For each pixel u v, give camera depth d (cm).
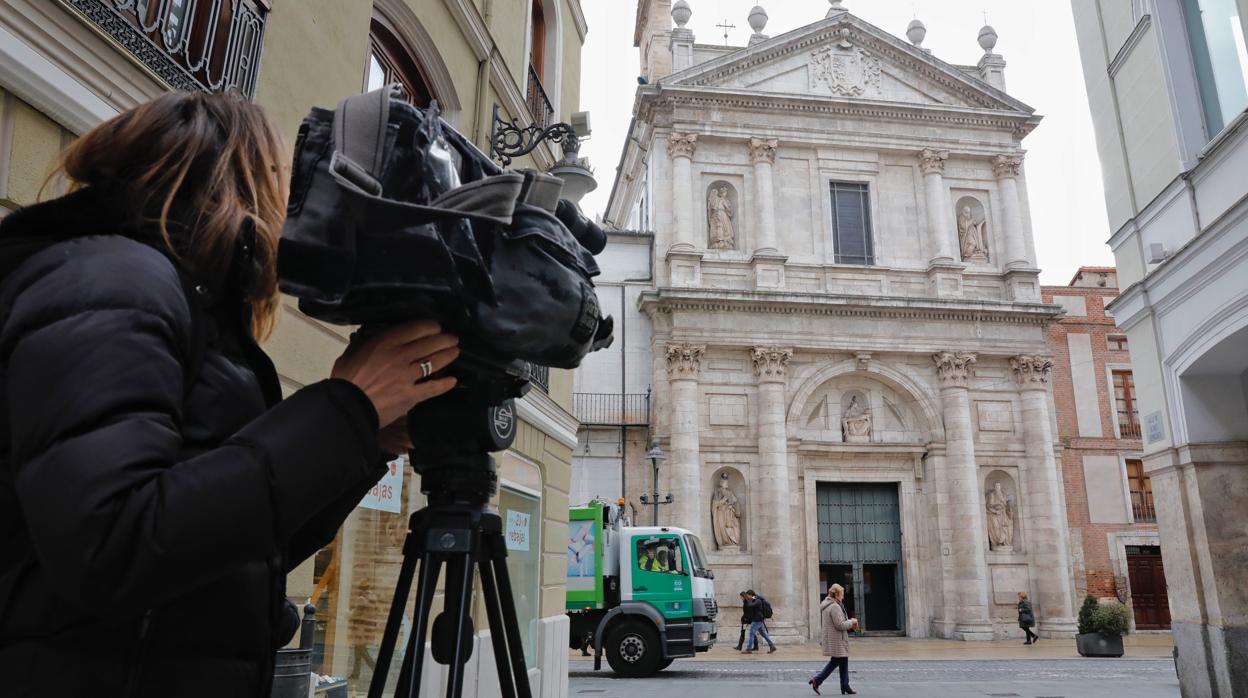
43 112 352
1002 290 2889
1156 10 1120
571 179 867
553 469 1098
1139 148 1180
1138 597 2859
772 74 2975
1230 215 927
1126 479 2922
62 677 94
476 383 159
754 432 2642
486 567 176
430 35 788
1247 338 969
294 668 326
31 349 91
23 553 98
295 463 97
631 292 2803
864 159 2956
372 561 658
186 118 127
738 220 2853
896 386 2753
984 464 2708
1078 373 3006
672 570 1656
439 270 129
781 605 2448
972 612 2527
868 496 2736
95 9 372
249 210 129
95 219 113
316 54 581
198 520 88
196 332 111
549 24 1293
